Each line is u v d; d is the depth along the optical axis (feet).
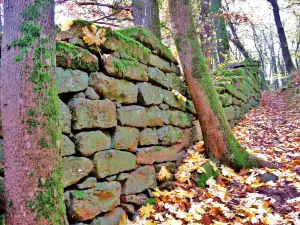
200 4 30.60
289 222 9.36
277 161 14.64
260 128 21.94
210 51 29.07
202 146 14.94
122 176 9.76
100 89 9.21
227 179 12.80
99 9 26.02
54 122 6.24
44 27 6.33
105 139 9.23
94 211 8.43
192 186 12.06
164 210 10.39
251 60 39.42
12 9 6.25
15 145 5.82
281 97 39.42
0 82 6.21
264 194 11.47
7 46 6.16
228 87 21.76
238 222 9.66
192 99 14.58
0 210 6.47
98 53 9.41
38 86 6.05
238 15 38.11
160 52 13.25
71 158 7.98
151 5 19.47
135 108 10.79
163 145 12.43
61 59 8.02
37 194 5.83
